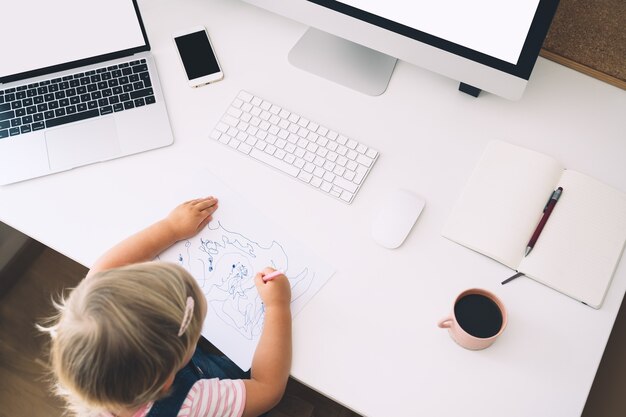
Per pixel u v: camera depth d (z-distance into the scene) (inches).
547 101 37.5
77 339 26.2
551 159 34.4
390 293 32.9
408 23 32.5
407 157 36.4
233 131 37.7
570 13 36.6
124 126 38.0
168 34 41.3
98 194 36.6
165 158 37.4
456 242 33.8
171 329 27.0
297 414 51.8
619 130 36.3
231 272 34.0
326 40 40.4
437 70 34.1
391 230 34.0
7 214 36.3
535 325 31.7
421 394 30.6
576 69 38.5
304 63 39.8
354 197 35.5
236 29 41.3
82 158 37.3
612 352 37.9
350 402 30.7
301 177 36.1
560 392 30.2
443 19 31.2
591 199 33.3
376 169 36.2
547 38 38.5
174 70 40.0
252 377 31.6
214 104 38.9
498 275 33.0
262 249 34.4
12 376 54.6
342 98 38.6
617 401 36.1
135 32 39.0
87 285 27.5
